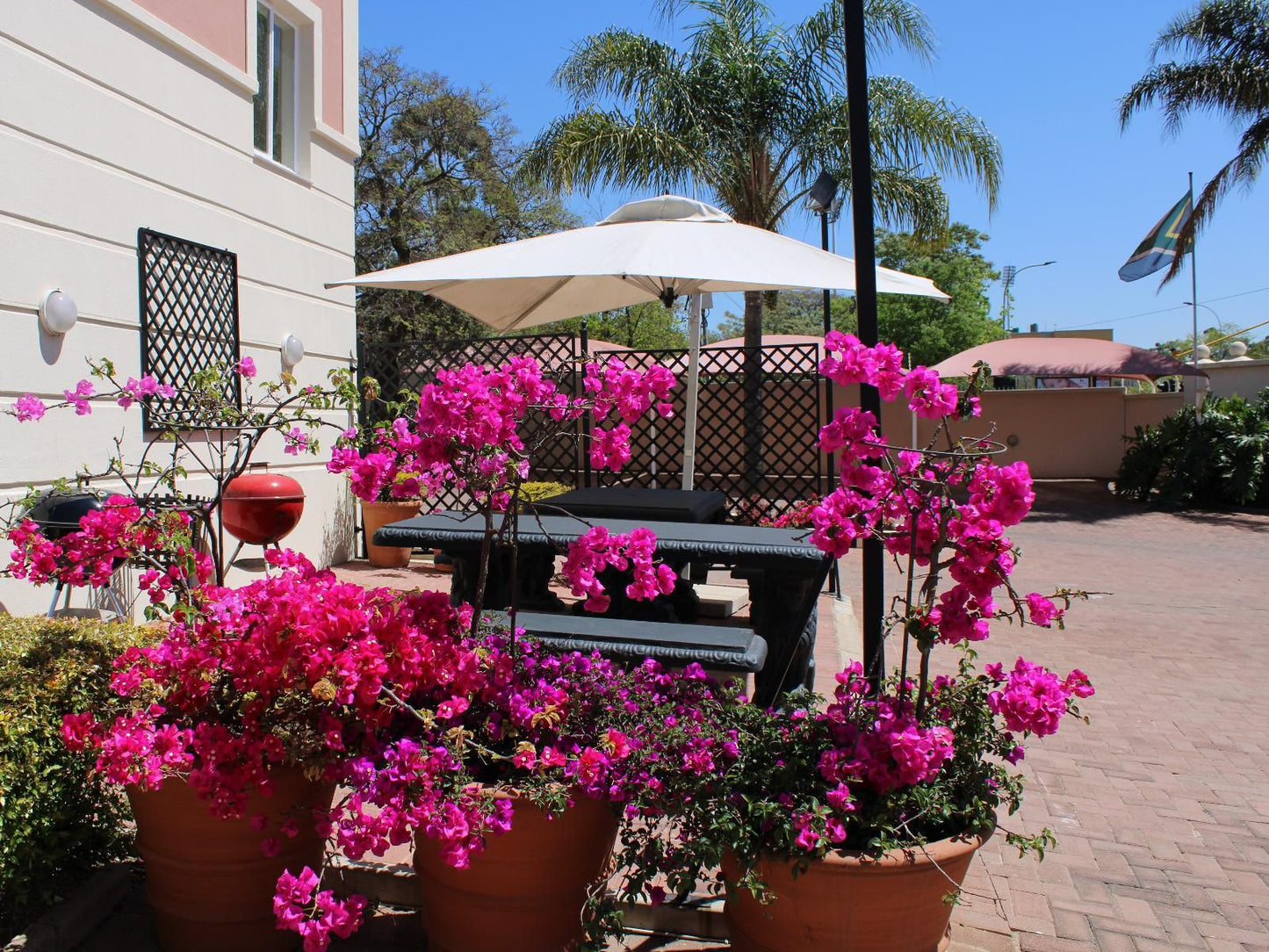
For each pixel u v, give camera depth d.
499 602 4.84
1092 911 3.37
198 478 6.72
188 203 6.60
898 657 6.96
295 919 2.37
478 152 24.33
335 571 8.70
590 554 2.93
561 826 2.68
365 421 9.35
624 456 2.94
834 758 2.56
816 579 4.16
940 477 2.60
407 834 2.48
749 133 14.48
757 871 2.55
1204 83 17.36
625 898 2.68
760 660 3.44
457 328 23.33
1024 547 13.16
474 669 2.82
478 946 2.76
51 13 5.37
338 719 2.66
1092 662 7.02
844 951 2.53
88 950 2.93
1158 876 3.65
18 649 3.17
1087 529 14.96
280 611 2.62
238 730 2.81
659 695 3.11
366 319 23.31
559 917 2.78
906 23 14.07
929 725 2.79
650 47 14.66
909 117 14.23
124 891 3.21
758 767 2.72
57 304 5.31
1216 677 6.64
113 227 5.88
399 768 2.53
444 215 23.56
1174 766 4.88
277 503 6.32
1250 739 5.32
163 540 3.53
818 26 14.52
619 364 2.95
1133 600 9.53
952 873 2.56
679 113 14.45
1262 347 37.28
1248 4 17.20
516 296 7.31
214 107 6.90
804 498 10.45
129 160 6.01
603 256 5.22
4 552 5.05
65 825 3.00
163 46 6.34
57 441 5.43
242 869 2.80
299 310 8.09
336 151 8.70
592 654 3.22
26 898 2.88
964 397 2.58
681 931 3.07
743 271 5.05
